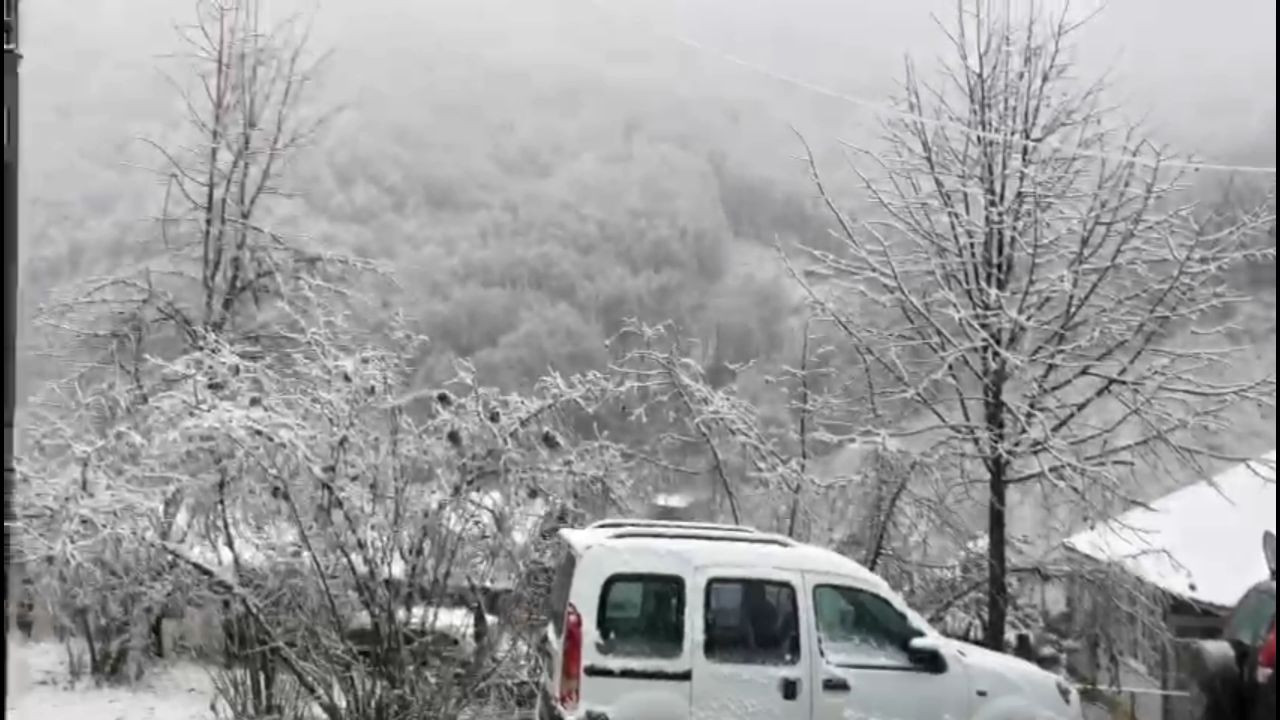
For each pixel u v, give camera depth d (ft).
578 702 24.63
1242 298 41.88
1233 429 41.42
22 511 33.42
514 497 34.19
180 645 38.34
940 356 42.06
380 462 32.45
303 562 32.71
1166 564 46.78
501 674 33.12
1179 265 41.93
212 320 49.80
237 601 33.12
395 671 30.68
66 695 36.81
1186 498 52.60
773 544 27.27
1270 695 30.48
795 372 44.75
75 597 35.50
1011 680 26.16
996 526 41.78
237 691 32.32
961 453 41.57
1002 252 43.04
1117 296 42.47
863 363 43.65
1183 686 35.35
